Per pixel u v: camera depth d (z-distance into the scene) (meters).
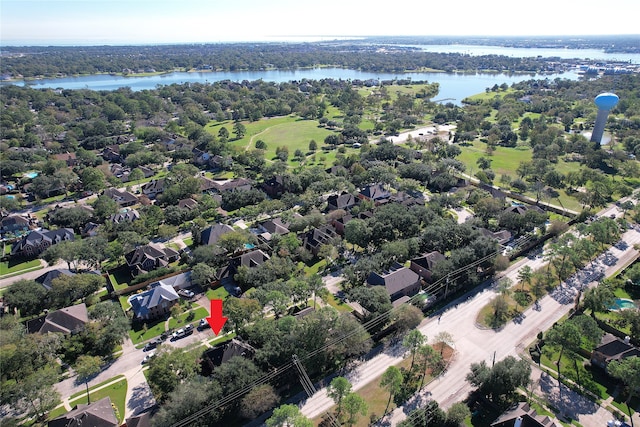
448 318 131.88
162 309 134.00
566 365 112.94
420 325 128.75
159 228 177.62
